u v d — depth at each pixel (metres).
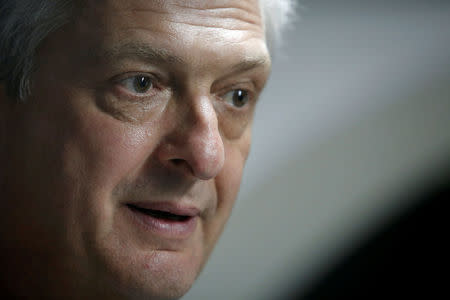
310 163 3.68
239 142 1.66
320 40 4.06
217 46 1.41
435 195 3.68
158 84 1.43
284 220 3.53
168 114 1.44
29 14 1.41
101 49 1.36
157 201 1.47
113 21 1.35
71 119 1.41
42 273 1.55
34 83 1.43
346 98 3.82
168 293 1.52
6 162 1.51
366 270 3.60
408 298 3.69
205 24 1.41
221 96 1.56
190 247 1.58
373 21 4.26
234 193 1.67
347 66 3.95
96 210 1.43
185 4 1.39
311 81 3.85
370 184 3.73
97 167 1.41
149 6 1.36
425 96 3.85
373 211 3.68
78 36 1.38
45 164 1.45
